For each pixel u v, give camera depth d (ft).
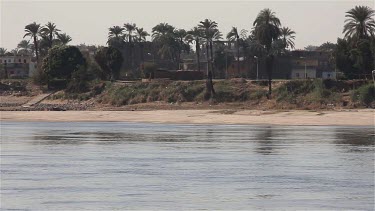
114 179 558.15
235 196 479.82
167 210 434.71
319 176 565.94
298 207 442.09
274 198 472.03
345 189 504.84
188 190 504.43
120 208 440.86
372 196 477.36
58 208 440.86
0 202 460.55
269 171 597.93
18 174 588.91
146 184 531.91
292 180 546.67
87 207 443.73
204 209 437.17
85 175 580.71
